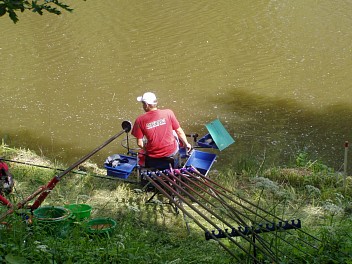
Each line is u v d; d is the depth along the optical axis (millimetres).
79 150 12844
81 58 17234
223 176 10055
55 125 13891
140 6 20750
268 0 21000
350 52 17266
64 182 9438
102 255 6180
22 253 5766
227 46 17703
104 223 7480
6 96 15281
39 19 19812
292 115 14172
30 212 6895
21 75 16359
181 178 8578
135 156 9617
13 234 6141
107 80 15969
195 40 18125
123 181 9367
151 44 17938
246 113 14281
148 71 16375
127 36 18484
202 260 6809
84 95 15250
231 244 7145
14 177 9477
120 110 14523
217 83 15688
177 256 6930
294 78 15859
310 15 19781
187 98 15000
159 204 8648
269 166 11219
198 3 20766
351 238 6941
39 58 17281
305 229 7660
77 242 6477
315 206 8891
